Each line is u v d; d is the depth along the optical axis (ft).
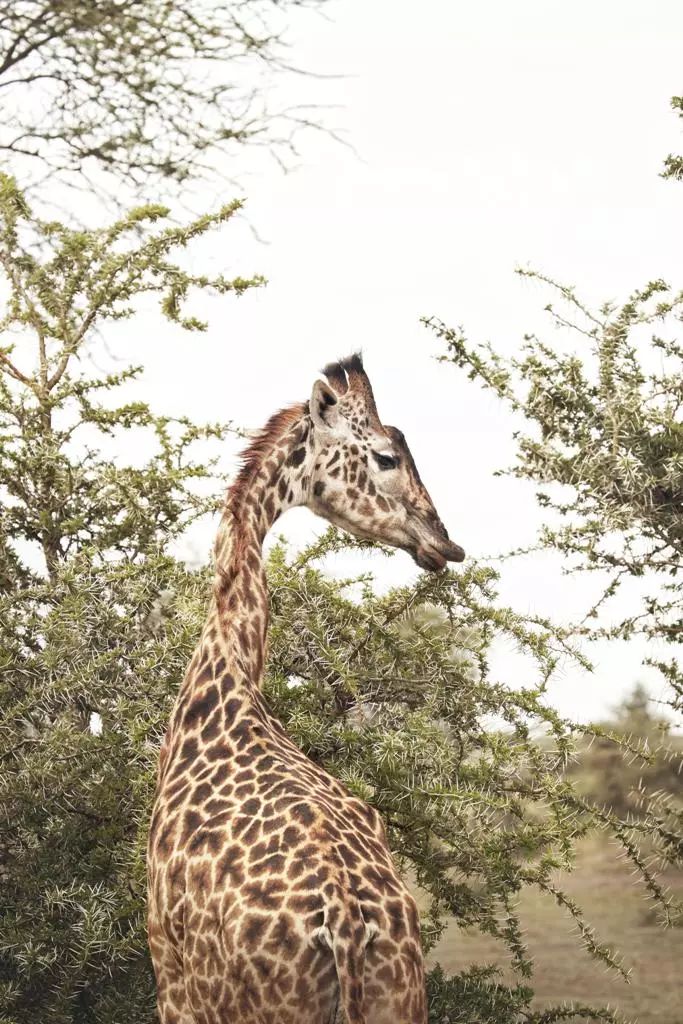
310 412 32.55
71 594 37.83
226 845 24.26
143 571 37.93
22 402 42.09
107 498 41.06
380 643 37.52
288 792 25.11
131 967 36.37
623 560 37.86
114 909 34.53
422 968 23.58
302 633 37.22
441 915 40.86
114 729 36.68
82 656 37.04
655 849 39.19
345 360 34.68
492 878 37.37
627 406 36.73
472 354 38.73
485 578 37.17
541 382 38.29
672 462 35.76
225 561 29.76
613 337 37.68
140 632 38.50
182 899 24.57
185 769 27.20
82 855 37.27
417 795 34.71
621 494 37.22
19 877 36.27
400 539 33.68
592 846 104.12
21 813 36.58
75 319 44.45
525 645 37.42
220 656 28.71
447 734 38.52
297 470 32.14
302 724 35.27
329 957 22.35
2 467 41.27
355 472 33.06
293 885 22.74
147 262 41.93
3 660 35.99
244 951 22.63
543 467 38.01
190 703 28.45
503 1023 38.81
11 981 35.60
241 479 31.07
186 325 43.11
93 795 36.24
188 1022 25.43
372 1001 22.70
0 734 36.32
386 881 23.61
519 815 37.88
